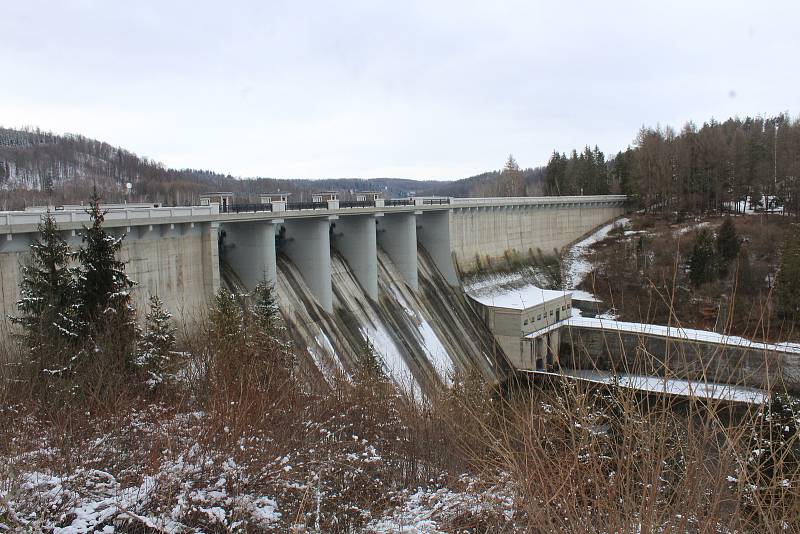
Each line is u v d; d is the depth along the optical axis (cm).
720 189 10562
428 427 1983
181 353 2448
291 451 1748
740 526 922
